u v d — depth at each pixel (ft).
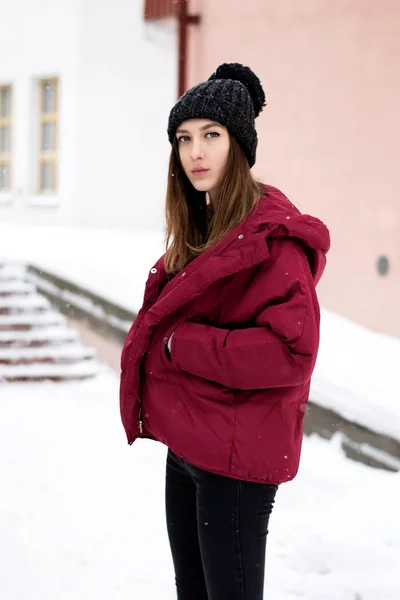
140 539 12.41
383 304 23.95
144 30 40.93
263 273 6.50
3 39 50.55
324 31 26.66
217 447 6.60
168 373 6.82
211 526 6.75
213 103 6.72
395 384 17.88
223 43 32.73
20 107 49.57
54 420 19.54
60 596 10.45
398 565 11.41
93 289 25.58
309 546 11.93
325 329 23.73
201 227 7.24
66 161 46.37
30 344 25.41
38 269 27.96
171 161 7.23
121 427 19.07
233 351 6.34
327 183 26.50
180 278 6.76
